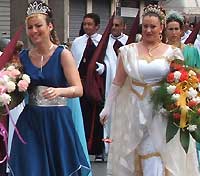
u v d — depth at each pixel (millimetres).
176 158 5418
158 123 5422
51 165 4859
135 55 5465
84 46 8445
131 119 5516
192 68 5562
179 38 6766
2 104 4840
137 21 8117
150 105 5430
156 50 5504
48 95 4660
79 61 8398
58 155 4867
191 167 5570
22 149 4852
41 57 4922
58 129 4883
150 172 5422
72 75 4879
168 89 5320
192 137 5453
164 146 5402
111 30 8625
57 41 5090
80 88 4883
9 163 4867
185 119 5332
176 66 5430
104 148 8336
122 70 5602
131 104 5512
